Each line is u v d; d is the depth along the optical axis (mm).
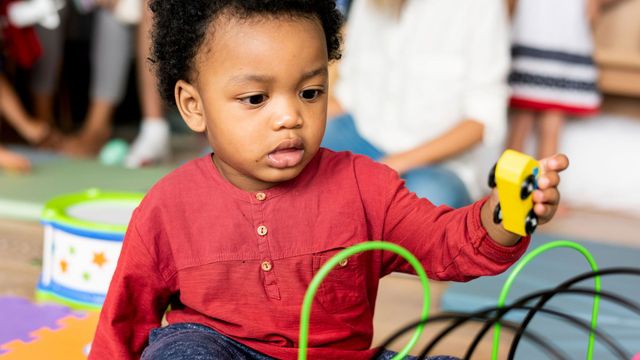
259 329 824
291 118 771
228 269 840
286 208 847
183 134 3207
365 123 1932
